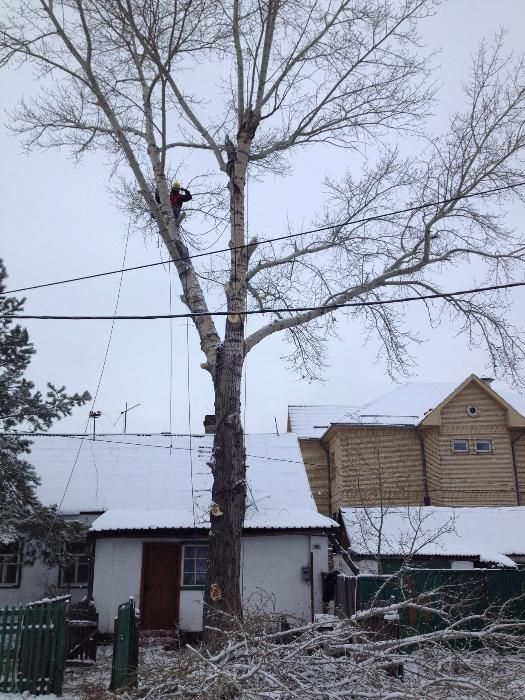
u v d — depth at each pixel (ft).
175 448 74.54
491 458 84.38
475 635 25.50
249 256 42.96
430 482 84.53
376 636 31.96
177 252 44.29
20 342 57.26
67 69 45.24
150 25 42.45
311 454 94.63
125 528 55.98
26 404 55.93
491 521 68.18
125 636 32.24
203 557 57.88
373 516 66.90
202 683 23.04
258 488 66.49
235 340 40.60
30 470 55.67
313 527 57.06
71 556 57.77
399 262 46.14
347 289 46.47
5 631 34.24
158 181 45.60
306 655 24.98
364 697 22.24
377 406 92.73
